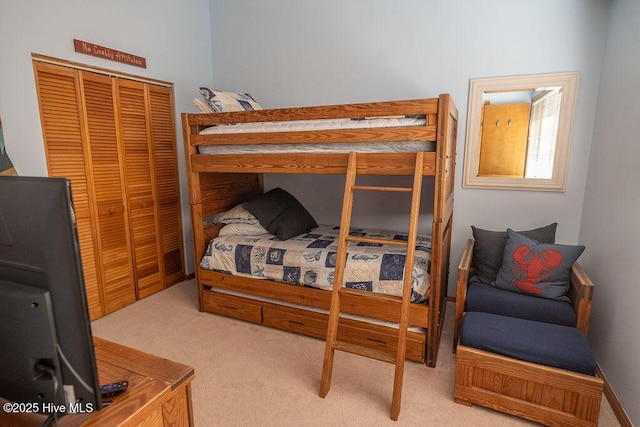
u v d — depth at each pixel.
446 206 2.27
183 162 3.49
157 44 3.12
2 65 2.15
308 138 2.22
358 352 1.87
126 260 3.03
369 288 2.26
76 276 0.66
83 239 2.69
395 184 3.21
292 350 2.38
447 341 2.48
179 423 1.00
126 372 0.99
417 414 1.80
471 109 2.85
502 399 1.76
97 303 2.82
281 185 3.67
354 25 3.12
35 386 0.72
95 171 2.72
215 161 2.60
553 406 1.66
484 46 2.76
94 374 0.72
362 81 3.17
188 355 2.32
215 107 2.72
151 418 0.90
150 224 3.22
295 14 3.32
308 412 1.82
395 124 2.05
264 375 2.12
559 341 1.74
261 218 2.92
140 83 3.01
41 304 0.67
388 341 2.27
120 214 2.94
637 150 1.87
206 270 2.85
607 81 2.36
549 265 2.16
